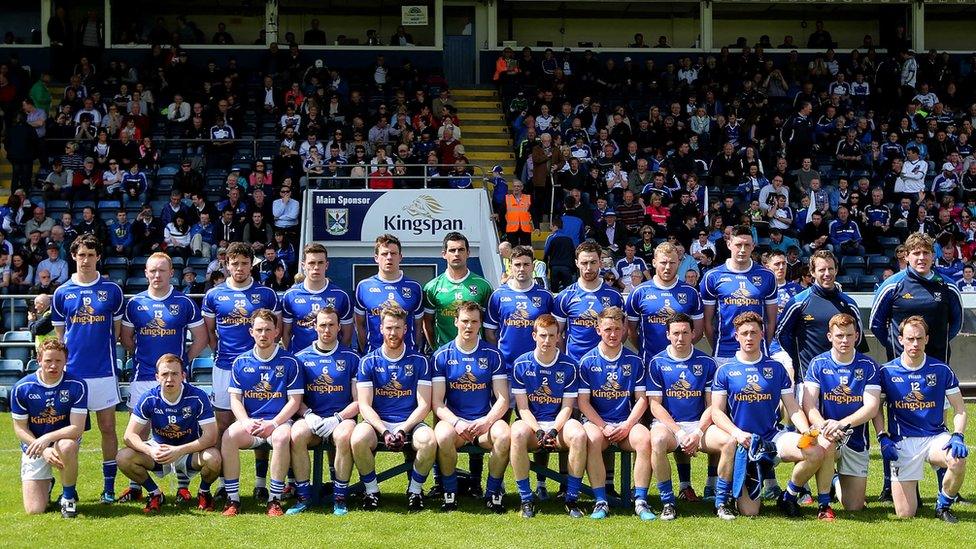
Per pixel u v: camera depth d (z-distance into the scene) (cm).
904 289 825
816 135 2203
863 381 775
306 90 2228
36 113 2078
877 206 1934
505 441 765
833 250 1872
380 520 746
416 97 2181
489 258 1766
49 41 2389
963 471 741
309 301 871
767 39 2566
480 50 2542
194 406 775
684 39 2653
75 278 841
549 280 1644
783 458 761
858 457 778
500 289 880
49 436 757
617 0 2564
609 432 774
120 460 768
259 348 798
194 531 714
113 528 723
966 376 1362
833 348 785
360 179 1941
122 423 1188
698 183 1978
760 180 1970
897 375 770
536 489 824
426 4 2559
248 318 855
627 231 1819
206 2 2534
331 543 682
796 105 2248
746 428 780
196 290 1606
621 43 2639
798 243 1856
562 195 1909
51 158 2045
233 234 1773
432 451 768
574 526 730
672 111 2148
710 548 672
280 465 765
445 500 780
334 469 786
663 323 870
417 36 2583
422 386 800
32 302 1568
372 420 780
